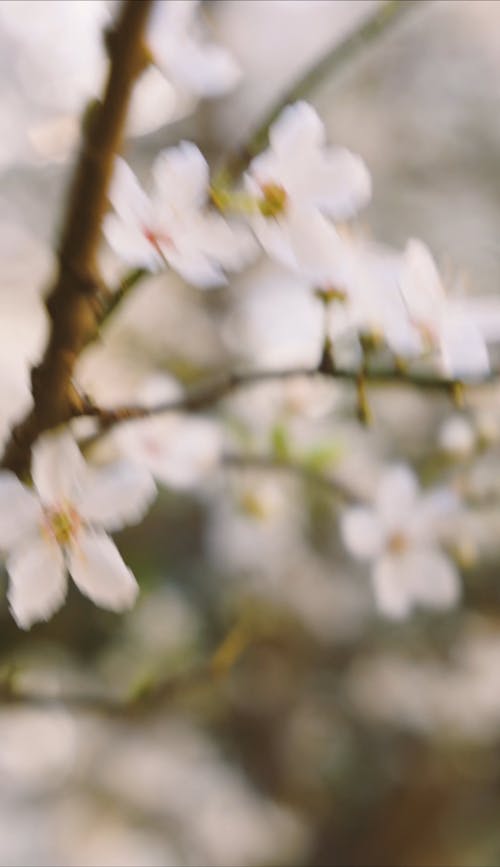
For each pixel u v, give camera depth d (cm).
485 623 84
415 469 52
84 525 31
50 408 30
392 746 87
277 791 84
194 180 30
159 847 70
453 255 103
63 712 43
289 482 57
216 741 81
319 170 30
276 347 43
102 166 29
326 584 82
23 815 68
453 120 113
